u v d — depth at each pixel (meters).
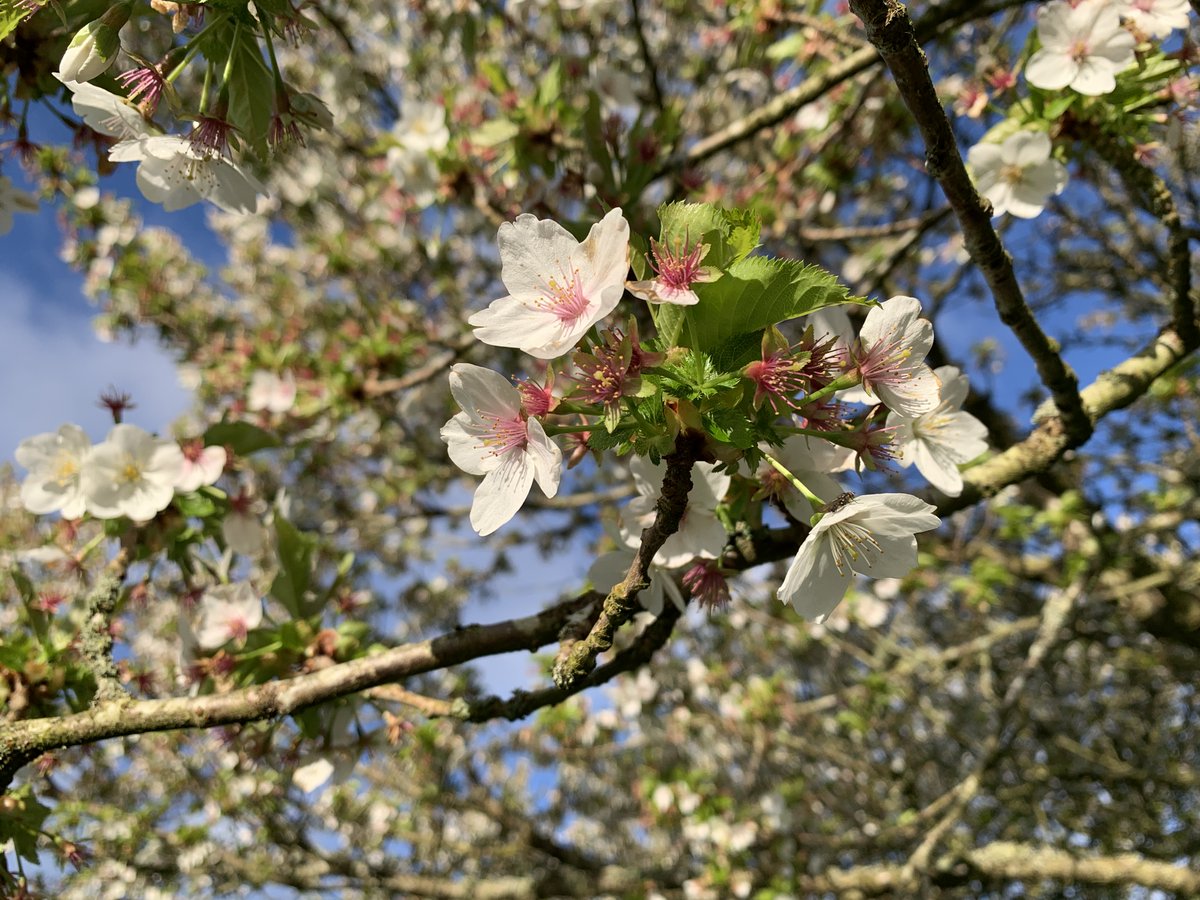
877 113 4.54
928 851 4.37
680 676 7.41
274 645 2.28
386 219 6.07
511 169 4.05
